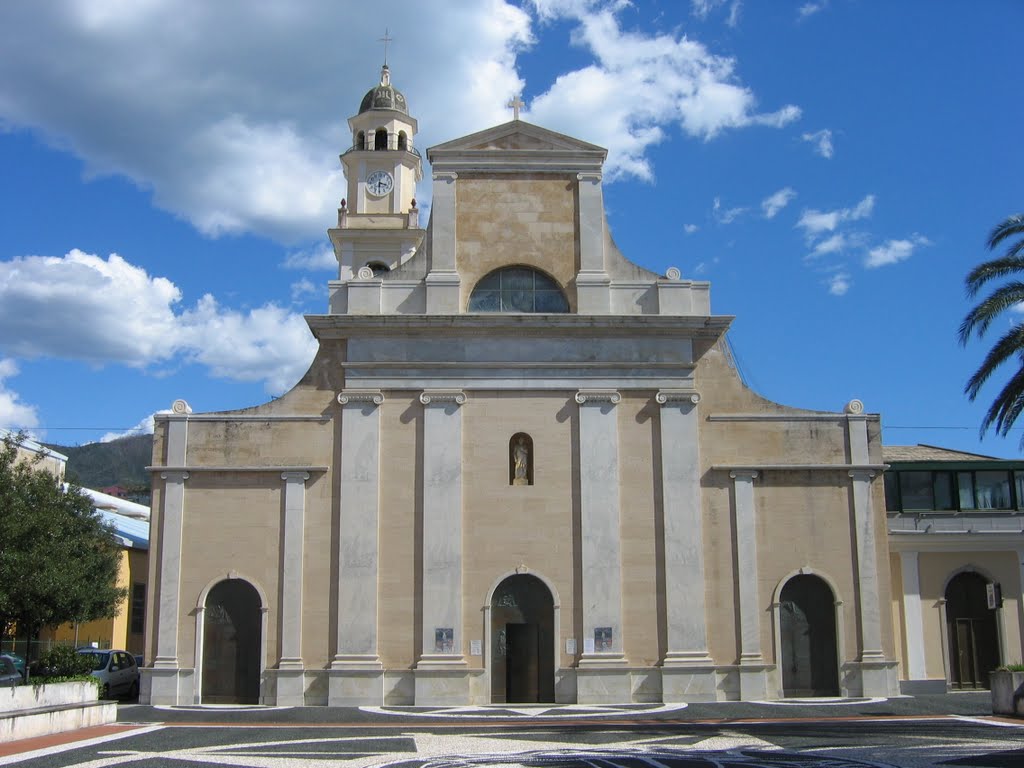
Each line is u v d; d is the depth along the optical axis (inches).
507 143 1496.1
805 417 1438.2
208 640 1364.4
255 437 1403.8
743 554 1395.2
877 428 1441.9
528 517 1390.3
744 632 1375.5
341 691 1331.2
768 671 1371.8
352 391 1409.9
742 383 1445.6
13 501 1183.6
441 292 1446.9
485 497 1392.7
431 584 1362.0
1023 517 1619.1
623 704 1330.0
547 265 1470.2
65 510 1348.4
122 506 2418.8
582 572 1374.3
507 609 1375.5
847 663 1385.3
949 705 1285.7
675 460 1409.9
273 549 1378.0
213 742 941.2
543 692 1358.3
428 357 1422.2
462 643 1352.1
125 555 1924.2
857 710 1234.6
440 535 1374.3
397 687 1342.3
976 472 1652.3
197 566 1374.3
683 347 1441.9
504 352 1427.2
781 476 1422.2
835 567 1406.3
